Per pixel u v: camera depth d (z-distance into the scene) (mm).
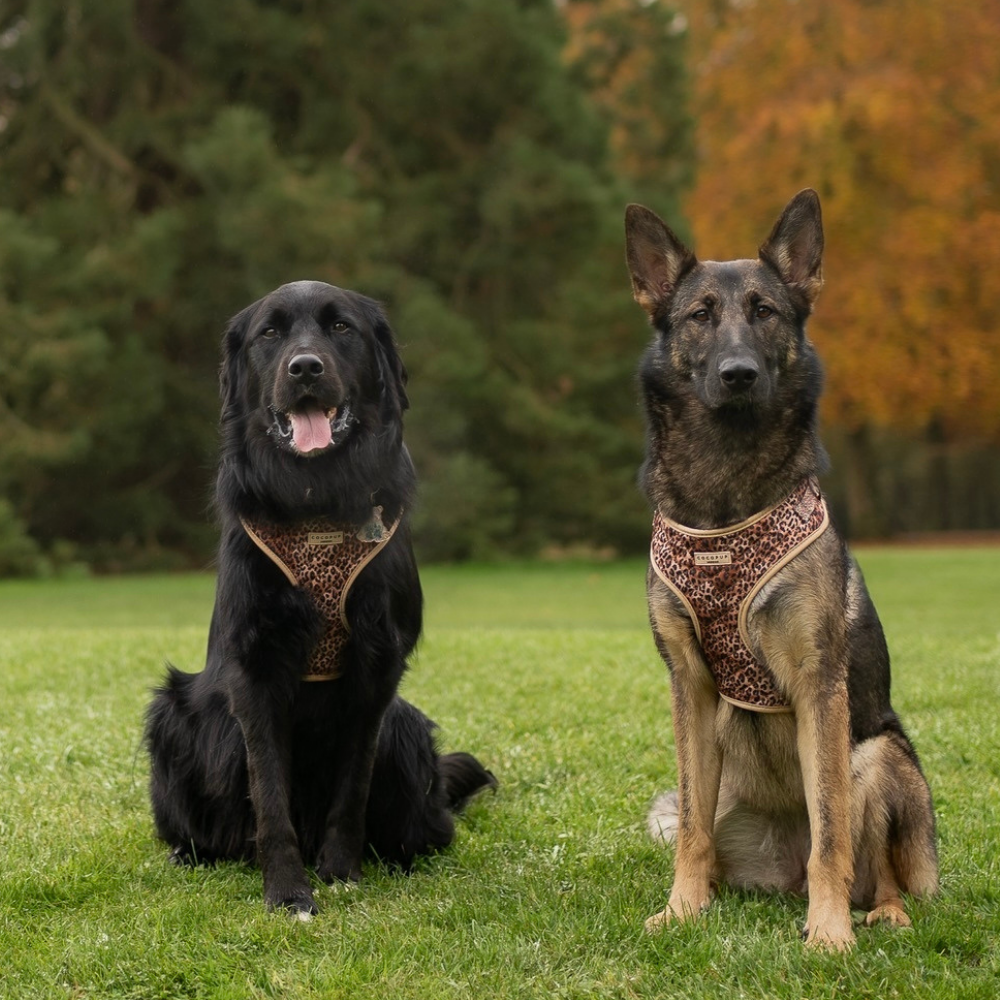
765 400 4277
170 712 5090
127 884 4707
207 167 22938
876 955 3773
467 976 3717
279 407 4543
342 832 4805
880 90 29234
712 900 4398
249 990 3662
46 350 22047
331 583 4574
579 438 26922
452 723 7121
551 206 25906
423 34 25438
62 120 24688
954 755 6293
